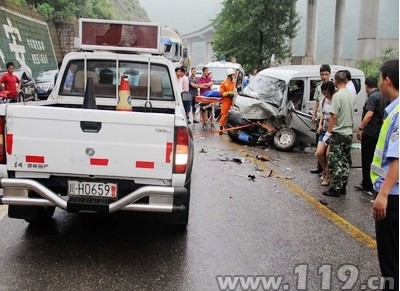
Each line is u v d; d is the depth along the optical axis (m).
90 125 3.93
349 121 6.48
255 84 11.38
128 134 3.94
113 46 6.09
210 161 8.91
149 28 6.07
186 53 28.61
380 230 3.20
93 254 4.32
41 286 3.66
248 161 9.06
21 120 3.93
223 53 29.55
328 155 6.84
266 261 4.29
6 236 4.68
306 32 37.75
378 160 3.27
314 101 10.33
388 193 3.02
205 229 5.08
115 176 4.02
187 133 3.98
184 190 3.96
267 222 5.40
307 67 11.14
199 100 13.52
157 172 3.99
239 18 28.38
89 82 5.10
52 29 35.50
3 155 3.98
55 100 5.89
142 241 4.68
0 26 22.50
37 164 3.99
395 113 3.04
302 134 10.36
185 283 3.80
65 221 5.20
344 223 5.44
